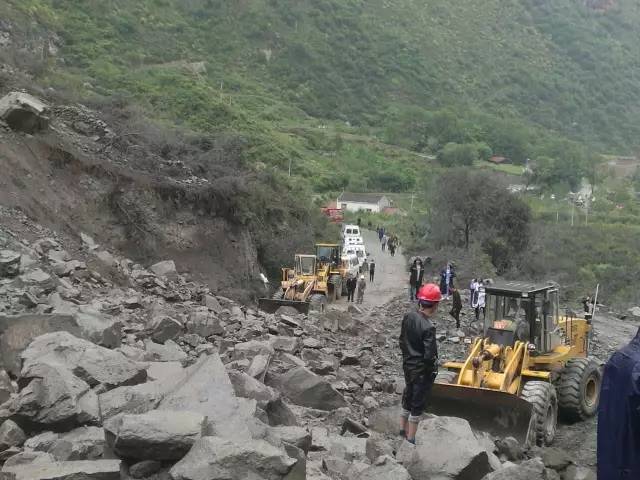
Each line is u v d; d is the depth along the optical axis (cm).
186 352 1009
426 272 3788
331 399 897
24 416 547
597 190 11350
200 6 15812
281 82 15062
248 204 2891
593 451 939
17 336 726
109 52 9725
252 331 1241
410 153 12675
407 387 709
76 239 1733
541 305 1068
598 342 1889
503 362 992
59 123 2305
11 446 530
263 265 3084
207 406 568
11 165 1798
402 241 5931
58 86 2759
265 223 3216
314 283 2609
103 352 666
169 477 478
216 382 598
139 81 8369
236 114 8819
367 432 801
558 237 4772
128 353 818
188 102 8231
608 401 407
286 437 595
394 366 1334
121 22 11744
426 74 18712
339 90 16112
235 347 1023
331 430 802
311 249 3297
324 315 1725
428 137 14062
